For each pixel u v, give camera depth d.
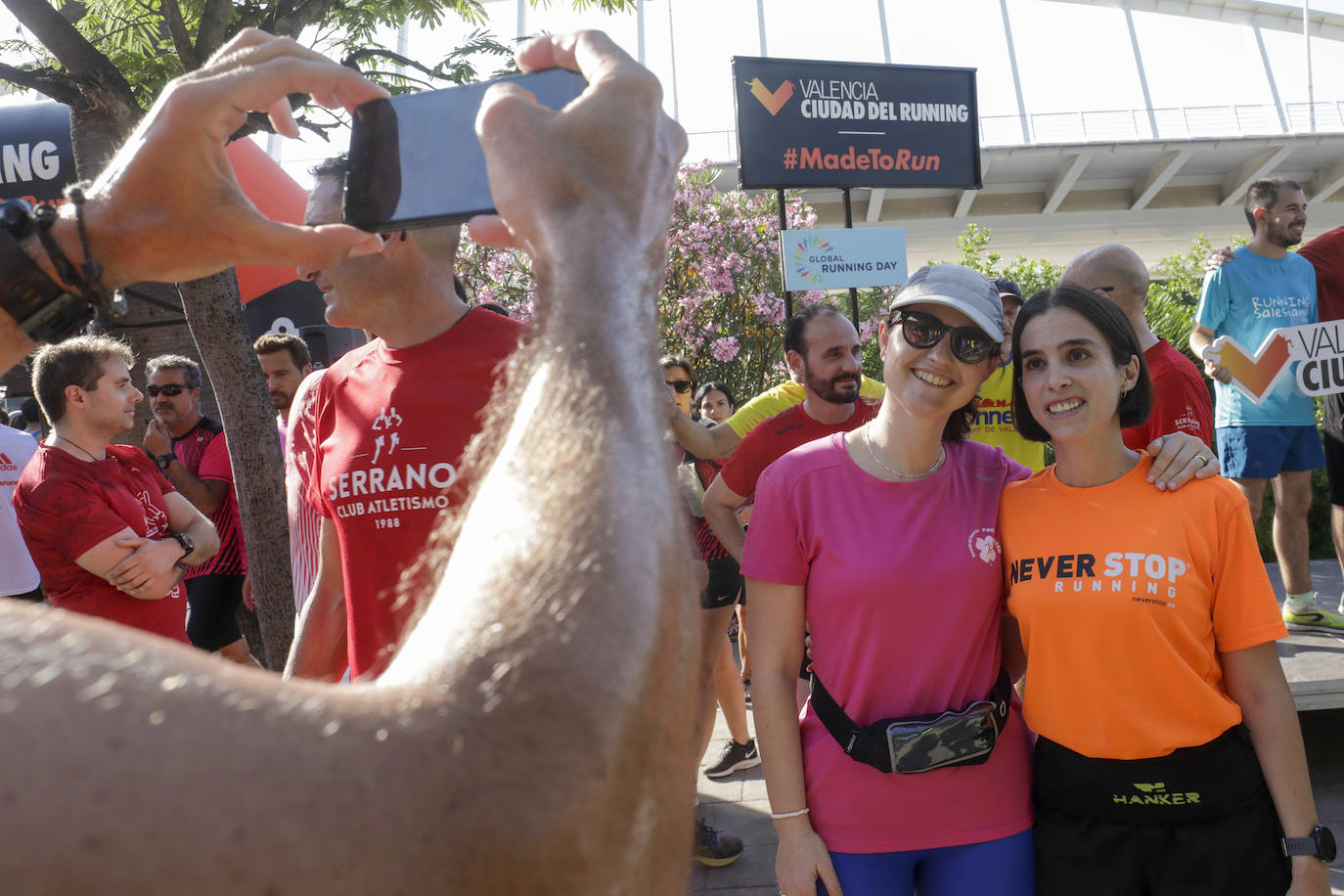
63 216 0.57
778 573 2.05
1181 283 11.10
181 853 0.27
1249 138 33.75
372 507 1.70
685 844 0.39
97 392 3.32
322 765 0.30
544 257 0.46
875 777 1.96
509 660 0.35
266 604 4.08
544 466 0.41
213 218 0.57
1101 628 1.88
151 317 5.88
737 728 4.56
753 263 10.73
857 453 2.09
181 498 3.71
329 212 1.12
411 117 0.85
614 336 0.43
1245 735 1.91
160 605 3.46
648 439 0.42
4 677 0.28
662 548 0.39
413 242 1.70
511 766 0.33
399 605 0.44
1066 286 2.03
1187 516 1.88
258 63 0.68
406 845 0.30
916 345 1.93
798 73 7.14
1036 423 2.14
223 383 3.98
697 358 10.48
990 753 1.97
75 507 3.21
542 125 0.49
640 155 0.49
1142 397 2.03
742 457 3.63
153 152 0.57
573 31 0.62
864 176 7.34
